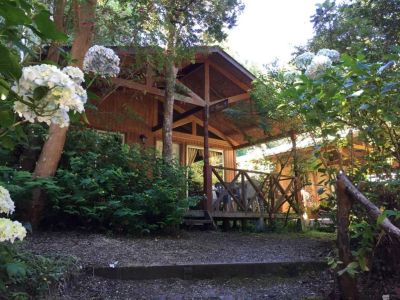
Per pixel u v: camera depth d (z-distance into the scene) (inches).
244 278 139.1
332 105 103.1
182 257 155.3
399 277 112.6
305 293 123.3
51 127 194.1
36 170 191.5
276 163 399.9
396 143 107.7
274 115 304.7
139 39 240.8
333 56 111.6
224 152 419.5
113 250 155.8
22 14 45.1
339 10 229.9
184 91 304.0
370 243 105.2
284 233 280.8
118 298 112.1
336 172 118.6
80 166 207.0
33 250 137.2
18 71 45.0
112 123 320.2
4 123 51.9
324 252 173.6
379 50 185.9
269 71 320.8
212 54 306.5
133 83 272.7
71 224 197.6
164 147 280.4
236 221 316.5
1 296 90.2
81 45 178.2
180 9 252.7
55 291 105.3
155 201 209.0
